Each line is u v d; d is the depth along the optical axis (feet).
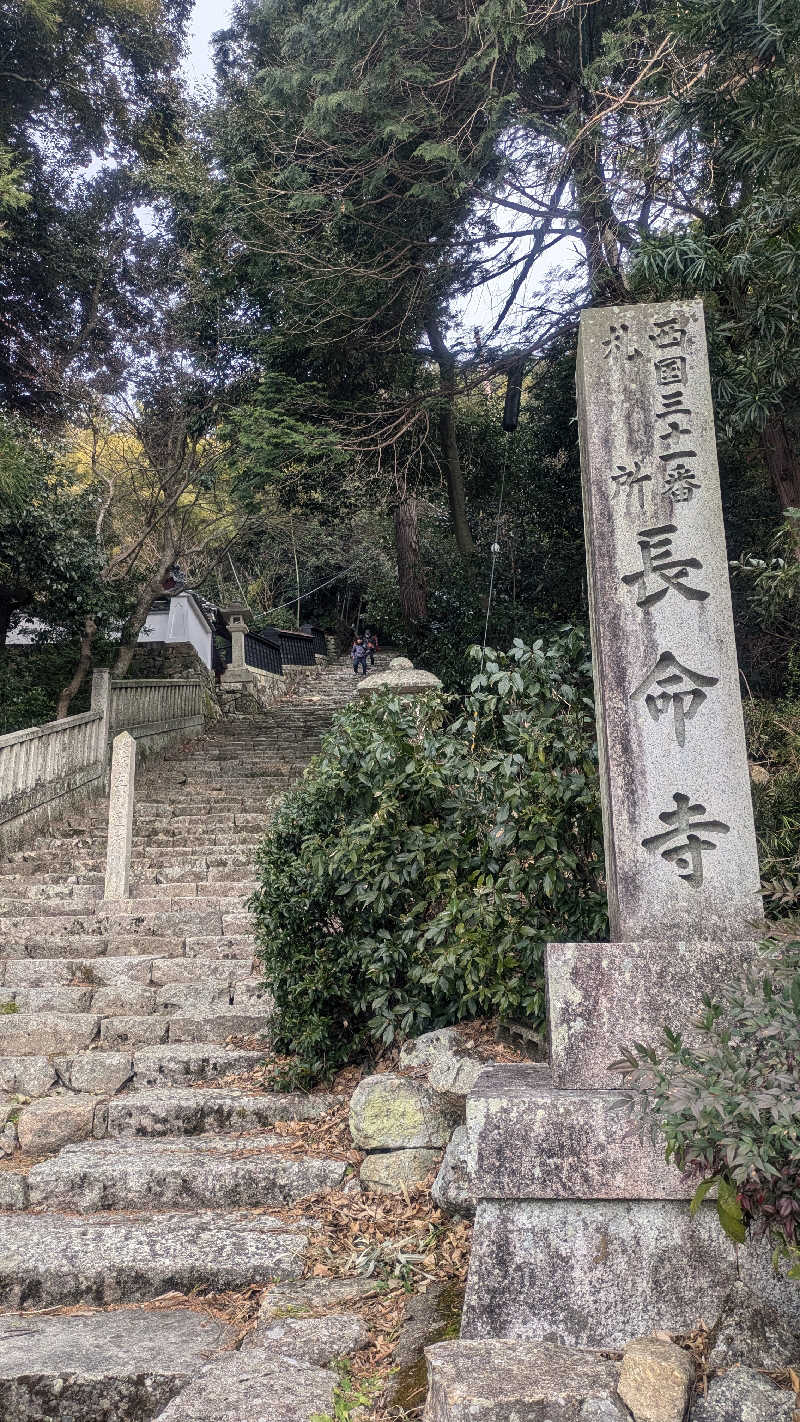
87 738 40.14
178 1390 9.00
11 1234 11.78
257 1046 17.15
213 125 41.42
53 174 49.83
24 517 38.47
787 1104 7.07
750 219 15.89
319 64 26.78
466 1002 13.79
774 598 15.30
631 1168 8.86
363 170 27.02
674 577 10.60
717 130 17.65
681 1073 7.93
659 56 18.47
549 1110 9.04
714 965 9.61
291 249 32.40
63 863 30.42
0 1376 9.11
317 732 56.08
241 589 97.09
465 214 28.71
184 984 19.20
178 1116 14.76
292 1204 12.62
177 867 29.45
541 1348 8.25
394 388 38.04
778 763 16.03
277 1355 9.07
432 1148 12.60
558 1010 9.69
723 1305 8.61
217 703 65.26
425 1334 9.23
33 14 40.75
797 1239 7.89
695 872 9.93
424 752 14.33
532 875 13.01
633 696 10.41
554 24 23.88
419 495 47.34
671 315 11.23
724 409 17.83
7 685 42.19
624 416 11.07
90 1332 10.10
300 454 34.73
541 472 48.55
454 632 46.29
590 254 25.13
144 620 51.83
